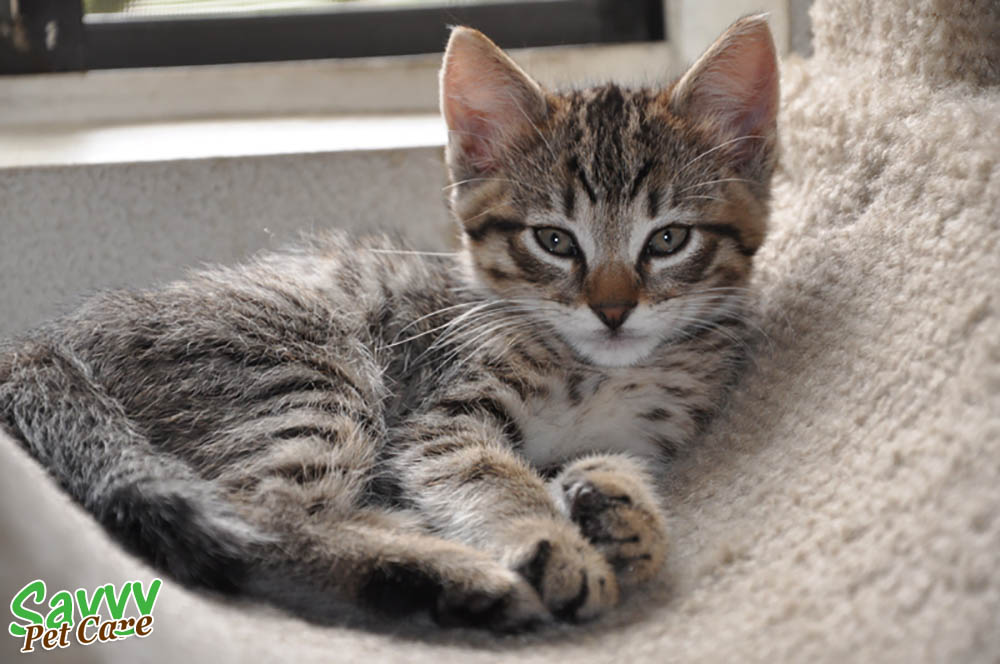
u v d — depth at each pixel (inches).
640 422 18.4
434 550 15.6
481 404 17.9
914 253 16.3
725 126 18.6
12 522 13.4
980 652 12.8
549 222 18.1
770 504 15.7
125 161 21.3
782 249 18.9
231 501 16.1
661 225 17.9
